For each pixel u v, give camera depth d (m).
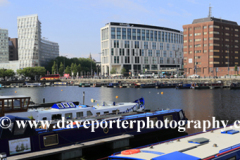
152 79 165.12
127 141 28.98
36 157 22.53
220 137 21.25
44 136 24.47
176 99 79.19
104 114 35.81
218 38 175.38
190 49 183.50
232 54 183.12
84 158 25.05
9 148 22.33
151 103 70.38
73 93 116.31
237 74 152.88
